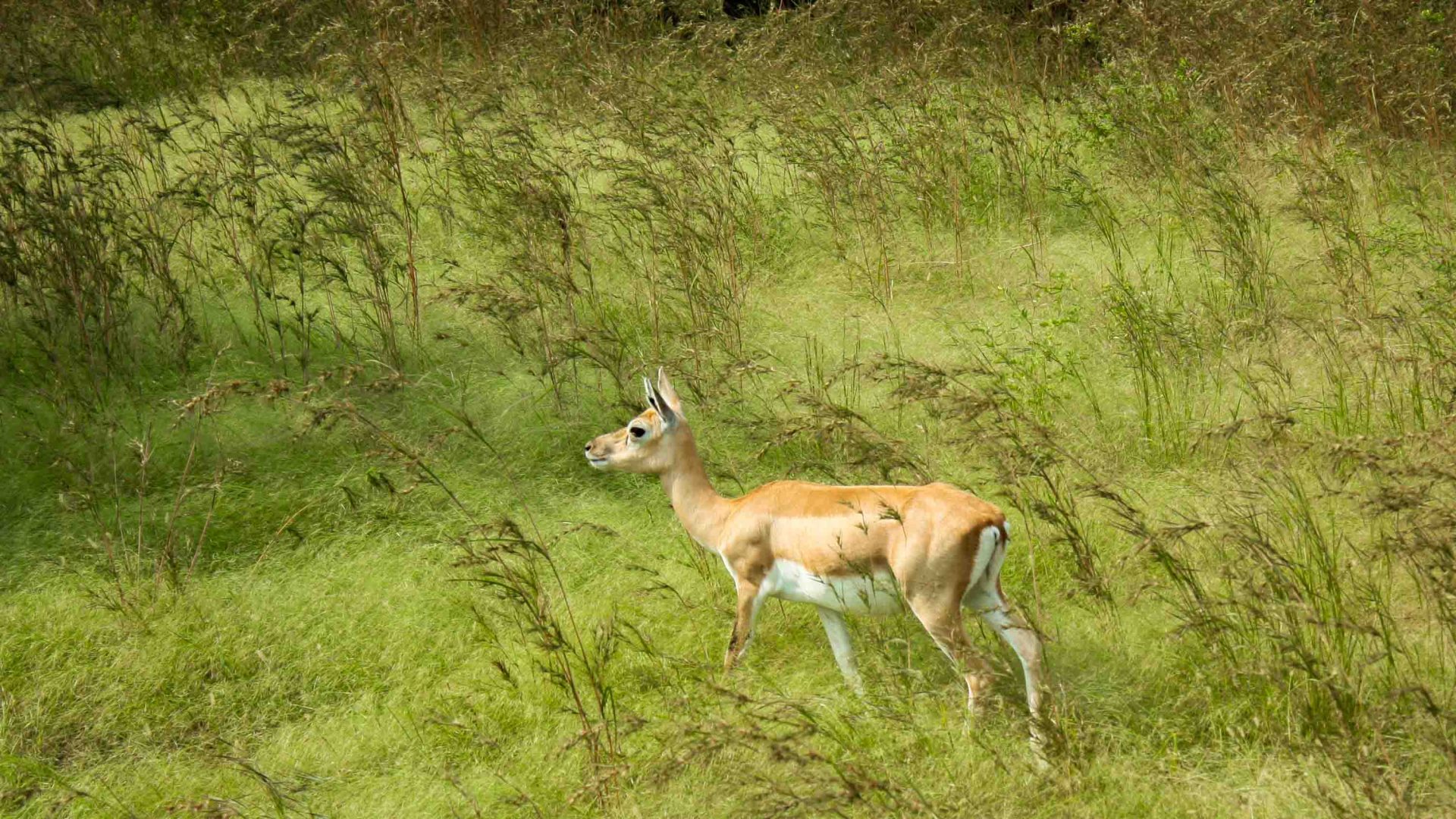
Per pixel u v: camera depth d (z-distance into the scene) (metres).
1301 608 7.19
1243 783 6.93
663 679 8.27
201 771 7.80
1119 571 8.82
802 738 7.28
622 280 14.43
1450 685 7.49
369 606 9.35
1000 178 16.11
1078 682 7.98
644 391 12.04
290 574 9.78
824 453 10.56
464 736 7.95
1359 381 11.52
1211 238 14.63
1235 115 16.59
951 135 16.84
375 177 15.58
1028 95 18.66
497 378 12.45
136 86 20.39
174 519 10.11
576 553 9.88
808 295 14.41
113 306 12.84
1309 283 13.70
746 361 10.66
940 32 19.48
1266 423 10.57
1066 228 15.84
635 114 16.56
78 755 8.10
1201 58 17.64
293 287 14.24
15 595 9.45
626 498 10.81
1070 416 11.47
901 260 14.96
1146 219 15.64
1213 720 7.46
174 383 12.26
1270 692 7.36
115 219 13.51
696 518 8.47
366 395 11.90
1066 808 6.79
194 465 11.16
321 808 7.41
